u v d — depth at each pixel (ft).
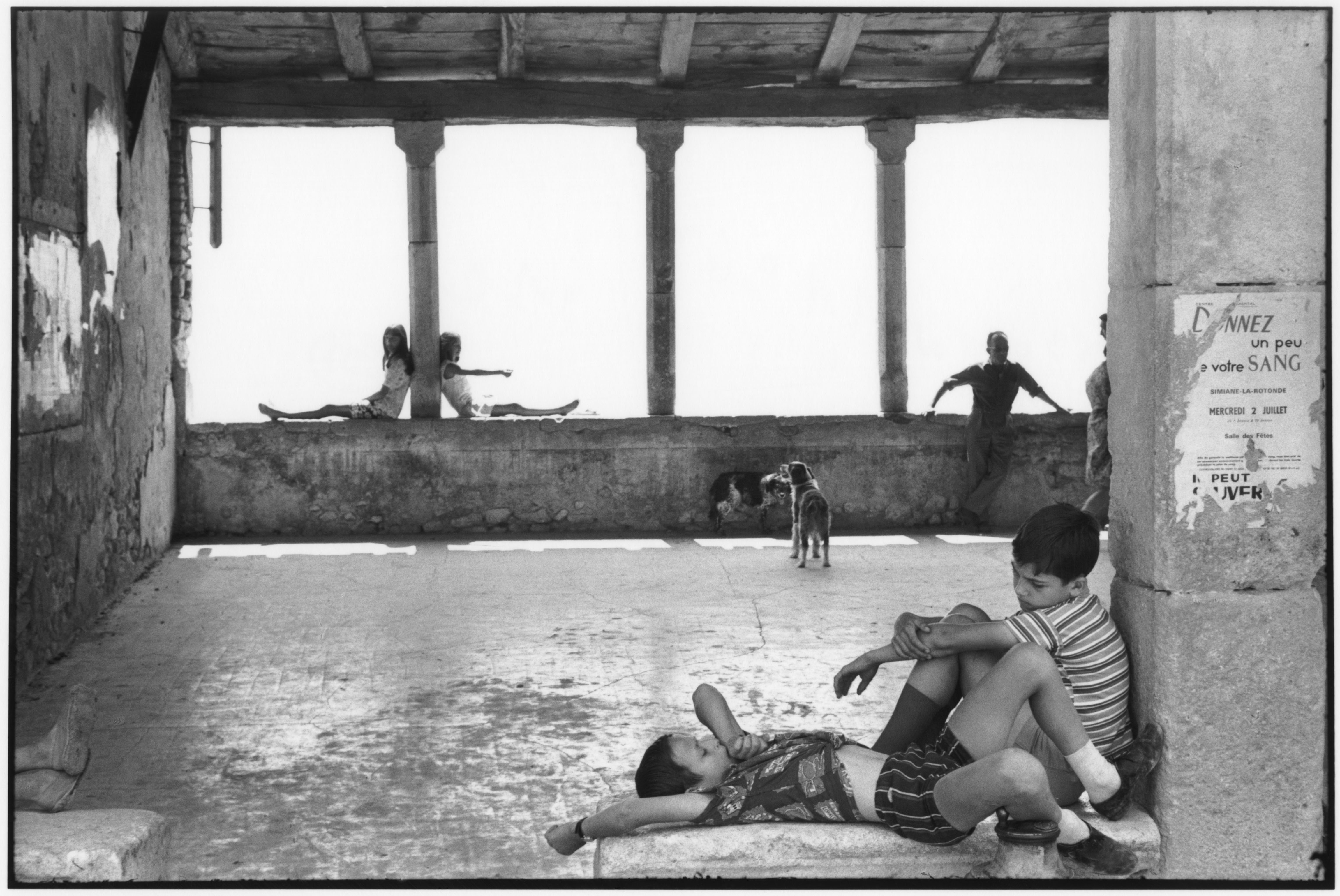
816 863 11.60
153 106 33.96
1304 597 11.79
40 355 22.50
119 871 11.19
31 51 21.93
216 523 38.14
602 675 21.95
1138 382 12.12
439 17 36.06
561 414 39.83
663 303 39.32
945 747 11.96
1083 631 12.17
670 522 39.14
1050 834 11.12
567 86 38.29
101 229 27.48
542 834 15.03
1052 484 39.55
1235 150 11.51
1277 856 11.94
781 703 20.18
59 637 23.81
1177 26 11.42
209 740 18.48
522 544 36.63
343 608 27.58
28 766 12.83
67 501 24.50
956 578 30.91
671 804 12.09
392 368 38.68
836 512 39.29
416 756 17.79
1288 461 11.70
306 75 37.96
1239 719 11.86
